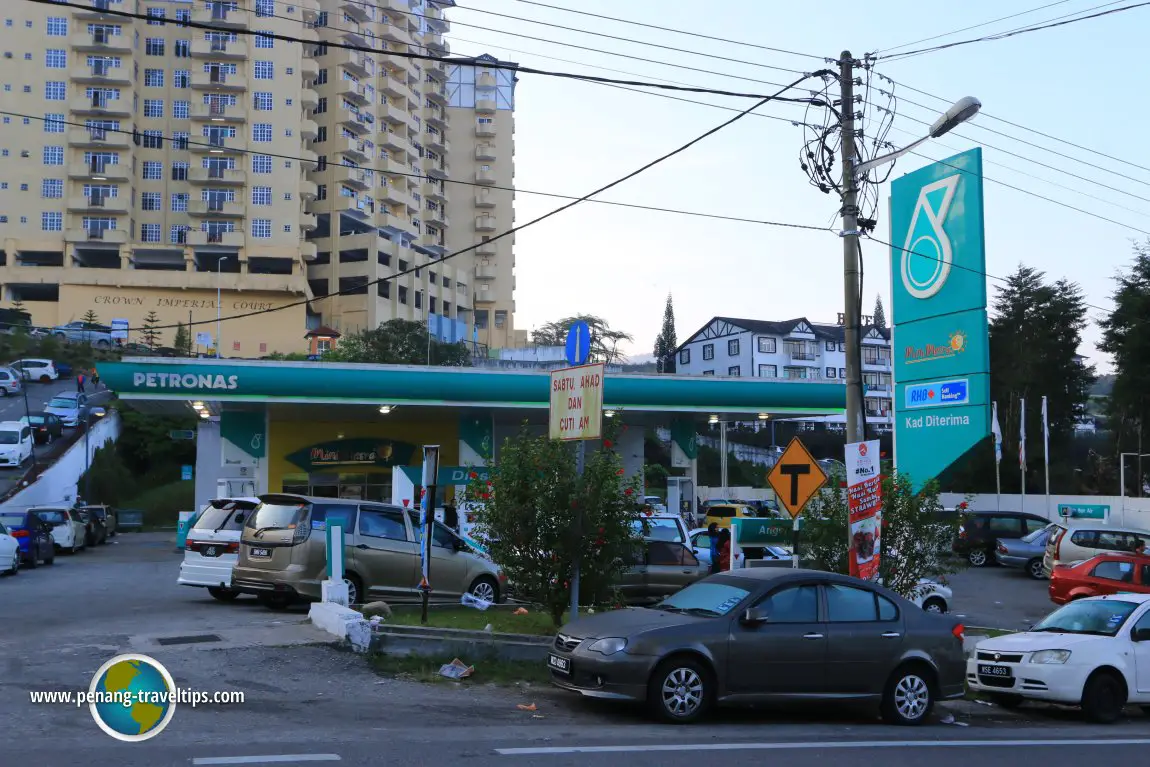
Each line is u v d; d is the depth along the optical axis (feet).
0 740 26.76
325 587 48.01
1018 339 196.75
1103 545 93.04
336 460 122.93
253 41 301.63
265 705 33.24
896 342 67.72
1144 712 45.39
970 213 61.77
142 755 25.49
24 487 148.25
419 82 358.43
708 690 34.53
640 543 47.57
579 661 34.42
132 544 130.31
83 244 293.43
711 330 321.52
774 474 48.03
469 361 280.51
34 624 48.03
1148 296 168.96
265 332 305.12
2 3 288.92
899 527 50.16
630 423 135.03
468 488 47.57
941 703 43.42
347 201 320.29
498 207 385.91
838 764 28.60
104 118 294.66
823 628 36.09
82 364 256.52
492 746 28.58
